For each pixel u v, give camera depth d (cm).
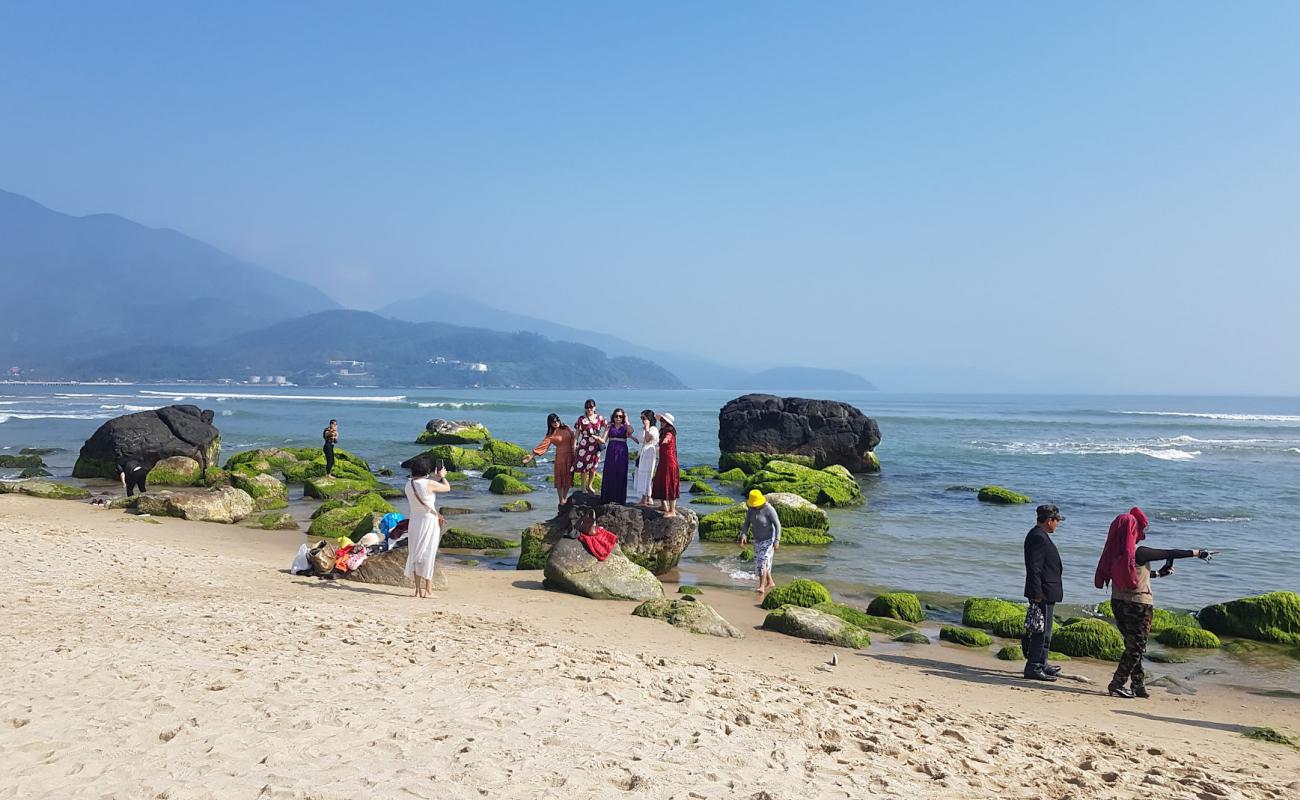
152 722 578
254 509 2370
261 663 755
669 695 756
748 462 3925
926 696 952
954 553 2064
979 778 619
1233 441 6512
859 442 4047
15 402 10694
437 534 1309
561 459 1873
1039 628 1091
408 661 803
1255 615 1372
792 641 1219
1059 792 608
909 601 1453
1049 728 840
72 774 484
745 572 1800
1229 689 1097
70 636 832
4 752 510
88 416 7388
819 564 1917
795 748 639
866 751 657
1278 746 841
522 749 573
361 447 5075
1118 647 1245
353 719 608
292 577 1377
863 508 2878
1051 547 1105
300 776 498
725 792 530
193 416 3422
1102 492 3356
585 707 688
